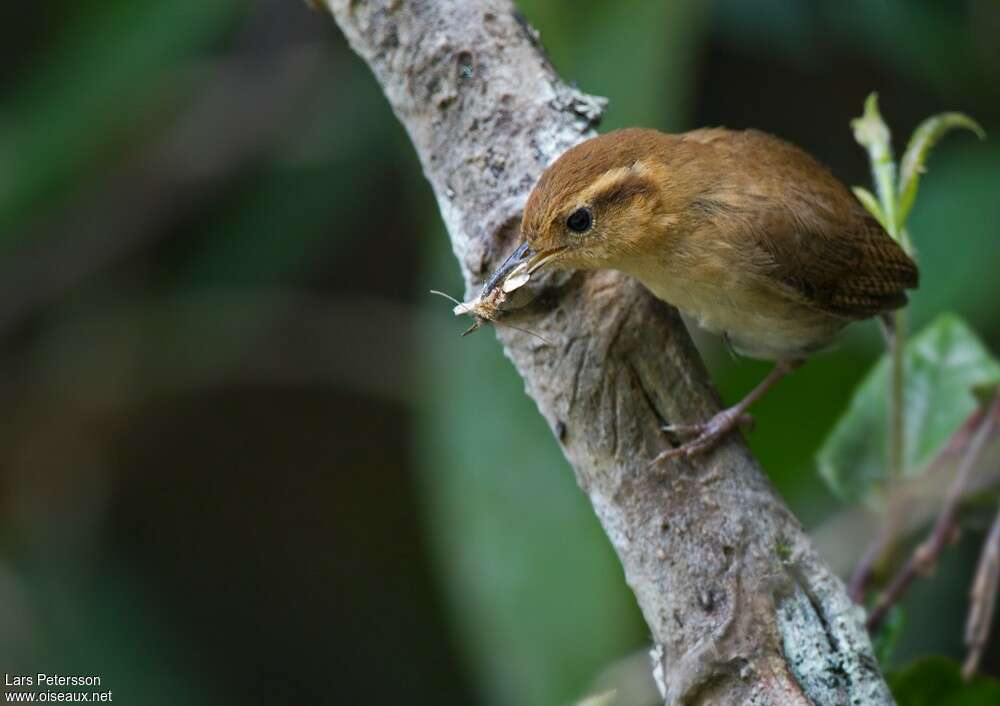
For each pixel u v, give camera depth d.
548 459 8.59
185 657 12.14
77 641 11.59
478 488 8.60
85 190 12.77
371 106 12.30
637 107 9.09
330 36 12.74
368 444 15.09
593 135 7.16
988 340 10.89
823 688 5.39
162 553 14.31
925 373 8.46
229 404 14.70
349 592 14.61
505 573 8.37
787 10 11.73
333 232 13.45
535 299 6.59
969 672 7.20
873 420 8.37
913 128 12.83
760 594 5.57
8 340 13.40
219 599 14.37
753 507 5.87
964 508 7.98
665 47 9.15
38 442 13.20
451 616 12.80
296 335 13.75
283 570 14.64
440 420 8.95
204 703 12.02
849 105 12.98
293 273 13.41
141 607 12.20
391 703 13.95
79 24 11.45
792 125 13.13
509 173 6.76
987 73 11.23
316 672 14.09
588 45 9.20
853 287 7.78
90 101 11.31
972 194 10.40
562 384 6.33
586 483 6.21
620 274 6.95
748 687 5.38
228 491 14.74
